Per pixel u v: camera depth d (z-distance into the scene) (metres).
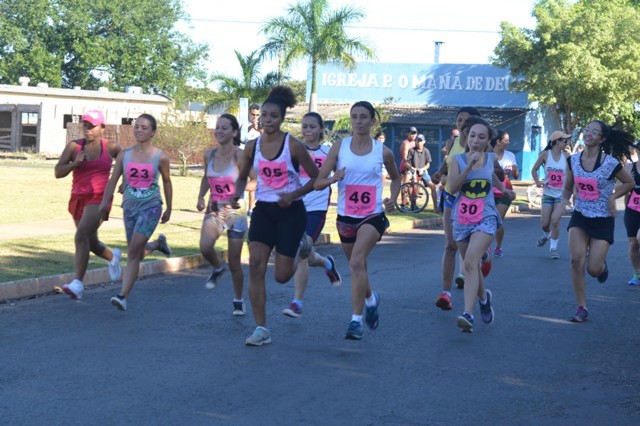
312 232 8.27
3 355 6.71
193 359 6.67
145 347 7.03
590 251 8.48
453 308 9.04
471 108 8.70
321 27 35.91
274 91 7.18
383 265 12.22
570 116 42.47
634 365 6.85
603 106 40.50
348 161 7.20
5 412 5.34
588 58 39.50
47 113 44.41
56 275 9.55
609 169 8.28
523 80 42.81
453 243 8.55
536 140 46.38
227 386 5.96
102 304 8.77
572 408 5.67
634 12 41.50
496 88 46.34
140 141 8.34
